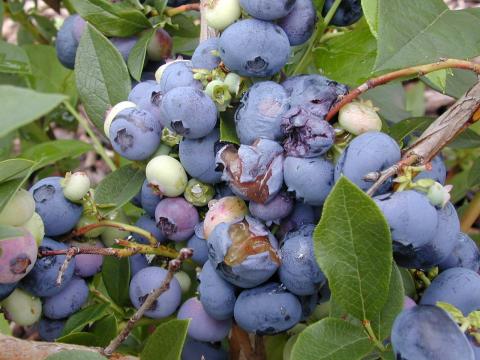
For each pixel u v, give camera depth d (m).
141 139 0.17
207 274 0.16
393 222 0.13
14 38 0.40
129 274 0.19
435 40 0.14
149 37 0.20
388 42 0.14
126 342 0.21
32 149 0.23
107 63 0.20
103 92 0.20
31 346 0.14
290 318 0.15
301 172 0.15
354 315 0.14
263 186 0.15
